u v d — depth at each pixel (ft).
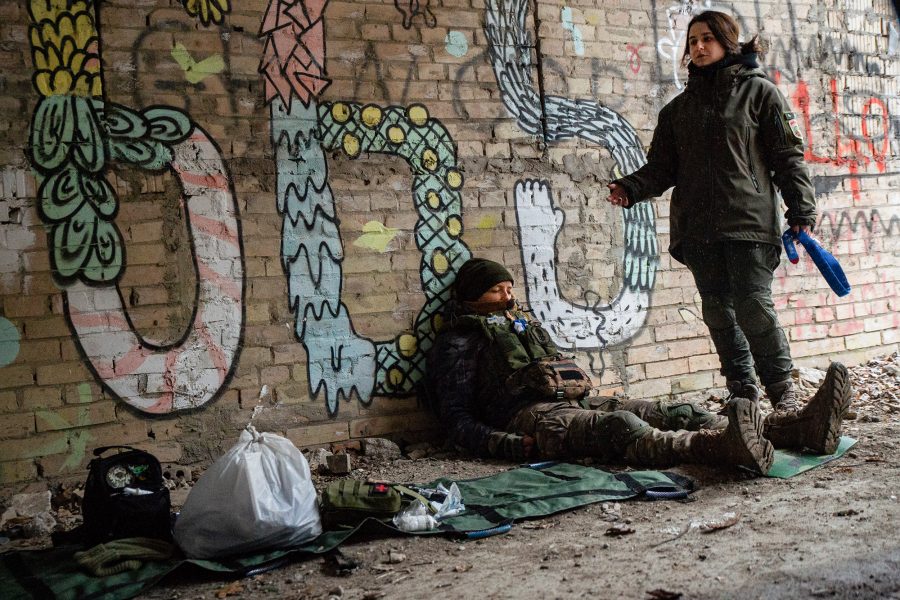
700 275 13.93
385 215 15.20
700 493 10.59
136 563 9.23
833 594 6.75
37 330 12.85
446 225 15.66
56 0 13.15
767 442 10.88
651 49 17.76
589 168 16.98
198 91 13.97
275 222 14.39
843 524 8.63
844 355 19.48
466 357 14.64
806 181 13.06
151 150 13.62
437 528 9.88
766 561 7.71
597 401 14.07
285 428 14.33
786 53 19.15
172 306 13.66
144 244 13.52
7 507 12.12
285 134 14.53
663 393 17.39
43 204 12.95
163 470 13.44
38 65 13.02
